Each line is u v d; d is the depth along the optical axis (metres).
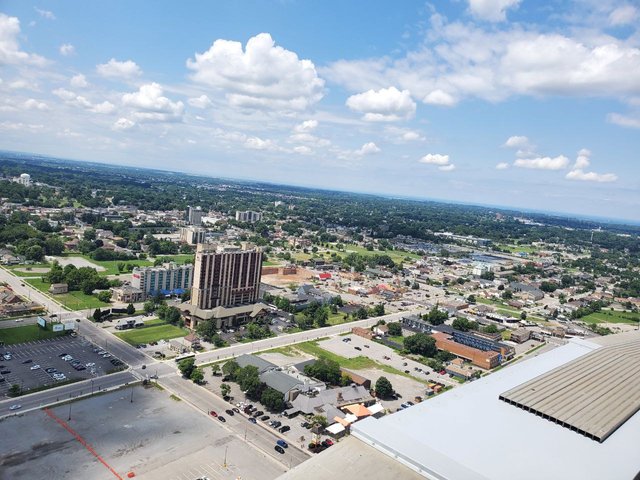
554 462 124.69
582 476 119.50
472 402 156.75
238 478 160.75
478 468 118.25
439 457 121.62
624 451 133.50
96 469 158.38
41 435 175.38
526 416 149.62
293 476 114.69
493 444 130.75
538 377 180.12
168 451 172.62
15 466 156.12
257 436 189.38
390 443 126.81
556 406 155.00
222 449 177.25
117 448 171.62
